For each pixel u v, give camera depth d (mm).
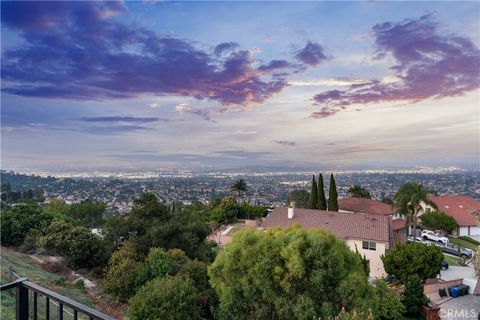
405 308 19406
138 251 24422
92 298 20078
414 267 22672
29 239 29797
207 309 18891
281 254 16266
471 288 25141
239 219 56844
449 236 45938
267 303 16547
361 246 28734
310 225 31922
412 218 40438
